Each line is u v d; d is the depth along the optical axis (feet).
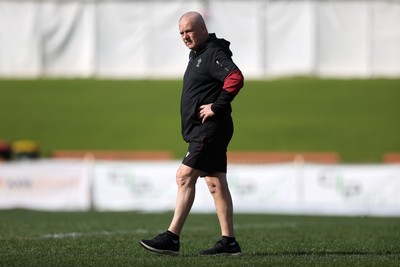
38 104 470.80
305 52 537.24
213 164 96.89
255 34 533.96
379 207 239.71
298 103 466.29
